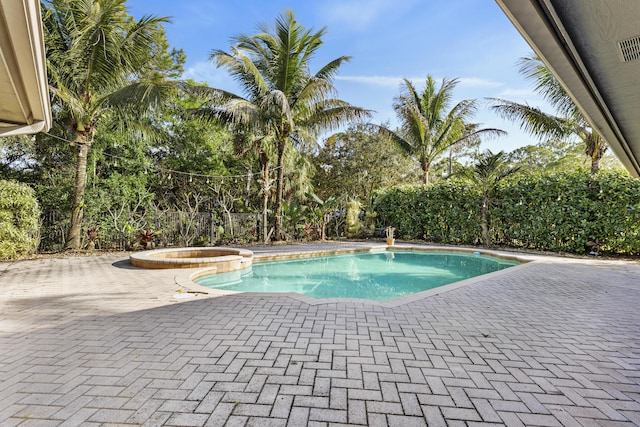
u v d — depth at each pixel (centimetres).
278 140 1223
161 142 1304
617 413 198
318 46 1180
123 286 530
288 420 187
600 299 457
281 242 1253
